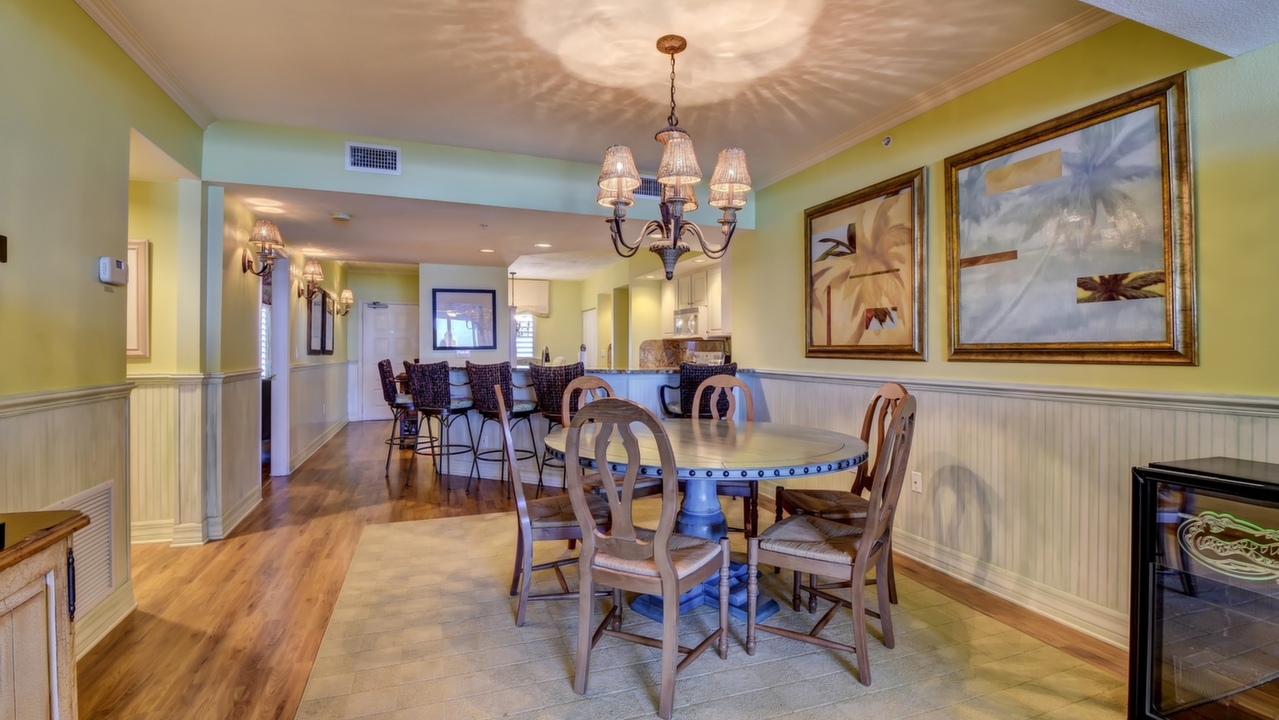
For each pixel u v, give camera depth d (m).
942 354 2.88
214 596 2.55
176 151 2.88
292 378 5.35
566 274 9.37
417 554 3.09
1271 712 1.49
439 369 4.45
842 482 3.63
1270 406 1.74
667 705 1.70
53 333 1.97
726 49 2.43
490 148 3.63
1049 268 2.37
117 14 2.19
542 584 2.69
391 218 4.02
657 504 4.12
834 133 3.40
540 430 4.76
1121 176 2.12
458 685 1.88
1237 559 1.53
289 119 3.18
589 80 2.71
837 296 3.57
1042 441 2.40
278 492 4.45
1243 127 1.83
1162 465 1.66
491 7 2.12
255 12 2.16
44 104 1.92
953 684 1.88
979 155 2.65
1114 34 2.16
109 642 2.13
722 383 3.15
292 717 1.70
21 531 0.98
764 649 2.10
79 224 2.11
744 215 4.41
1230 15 1.58
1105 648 2.11
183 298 3.20
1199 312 1.93
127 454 2.40
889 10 2.15
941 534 2.87
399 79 2.70
